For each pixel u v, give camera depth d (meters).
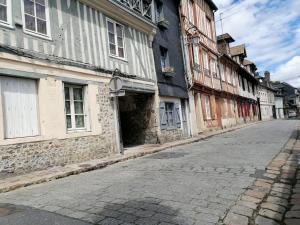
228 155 8.41
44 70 7.86
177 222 3.63
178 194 4.74
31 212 4.11
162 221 3.67
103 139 9.70
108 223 3.64
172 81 15.10
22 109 7.31
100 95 9.88
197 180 5.59
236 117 27.44
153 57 13.63
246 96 33.03
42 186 5.95
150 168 7.17
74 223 3.65
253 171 6.19
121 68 11.22
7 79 7.04
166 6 15.83
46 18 8.18
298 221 3.65
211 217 3.78
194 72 17.73
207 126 19.03
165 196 4.66
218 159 7.80
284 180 5.51
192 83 16.84
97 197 4.75
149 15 13.95
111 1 10.47
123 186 5.41
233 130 20.48
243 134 16.05
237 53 32.00
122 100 13.77
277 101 56.97
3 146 6.64
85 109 9.34
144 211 4.02
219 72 23.14
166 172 6.50
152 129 13.18
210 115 20.12
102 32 10.39
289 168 6.41
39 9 7.99
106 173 7.00
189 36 17.69
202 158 8.17
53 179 6.59
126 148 11.87
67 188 5.54
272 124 25.08
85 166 7.79
